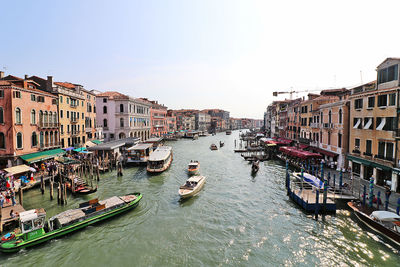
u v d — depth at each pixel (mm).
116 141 38625
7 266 10672
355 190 17906
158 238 13094
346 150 24078
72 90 32031
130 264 10891
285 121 47906
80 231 13688
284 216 15688
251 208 17156
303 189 19125
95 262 11023
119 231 13805
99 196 19500
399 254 11125
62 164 23656
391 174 17453
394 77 17391
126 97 45562
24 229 11898
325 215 15484
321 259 11102
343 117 24078
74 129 32375
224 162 36438
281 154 39188
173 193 20484
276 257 11344
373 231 12969
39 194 19094
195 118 117938
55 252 11711
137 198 17391
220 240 12867
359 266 10508
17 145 21812
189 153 46625
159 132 71188
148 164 28672
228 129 171750
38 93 24484
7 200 16297
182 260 11164
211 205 17781
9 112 21219
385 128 18031
